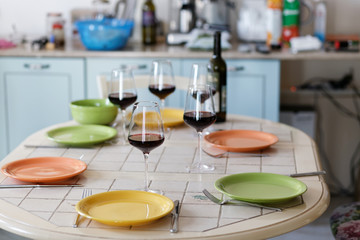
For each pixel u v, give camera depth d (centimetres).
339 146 384
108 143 192
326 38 355
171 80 216
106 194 138
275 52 332
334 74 377
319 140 384
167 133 208
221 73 221
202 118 162
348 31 374
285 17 354
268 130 214
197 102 162
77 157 177
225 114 227
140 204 135
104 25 332
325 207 139
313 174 160
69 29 388
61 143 192
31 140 197
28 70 343
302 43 329
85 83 342
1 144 357
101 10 372
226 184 149
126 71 194
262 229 125
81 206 130
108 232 122
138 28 384
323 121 381
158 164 171
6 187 149
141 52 333
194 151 185
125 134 204
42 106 349
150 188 150
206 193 145
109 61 338
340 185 388
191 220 129
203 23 362
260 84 332
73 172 159
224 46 333
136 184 153
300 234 313
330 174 388
